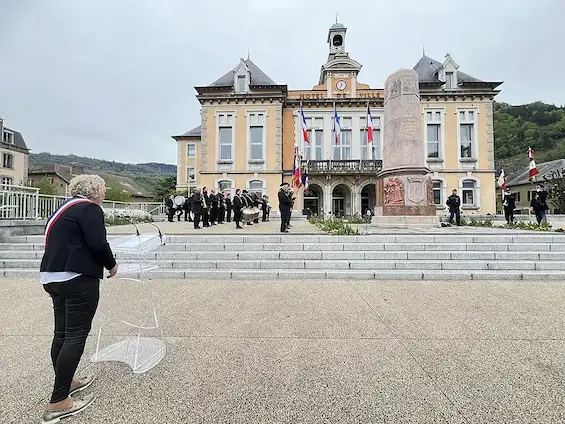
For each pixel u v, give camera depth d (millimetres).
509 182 58062
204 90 27281
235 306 4973
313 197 29203
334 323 4219
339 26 30453
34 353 3373
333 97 28422
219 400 2523
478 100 26969
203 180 26641
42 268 2449
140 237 3566
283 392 2633
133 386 2715
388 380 2811
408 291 5816
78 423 2242
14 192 10531
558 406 2418
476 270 7141
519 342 3586
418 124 12203
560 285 6227
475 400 2504
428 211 11797
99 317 4336
